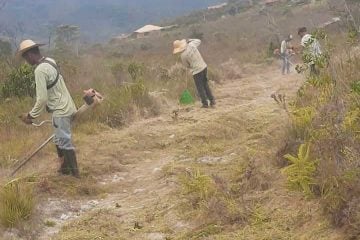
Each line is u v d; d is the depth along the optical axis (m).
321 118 5.55
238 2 72.25
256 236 4.45
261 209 4.88
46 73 6.51
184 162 7.10
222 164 6.65
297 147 5.52
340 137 4.82
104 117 10.02
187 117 10.12
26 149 8.04
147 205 5.74
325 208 4.39
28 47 6.50
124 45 48.81
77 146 8.37
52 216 5.65
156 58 23.98
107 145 8.40
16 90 12.16
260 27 36.88
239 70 18.70
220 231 4.71
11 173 6.84
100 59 24.14
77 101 10.77
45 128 9.36
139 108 10.79
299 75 15.38
